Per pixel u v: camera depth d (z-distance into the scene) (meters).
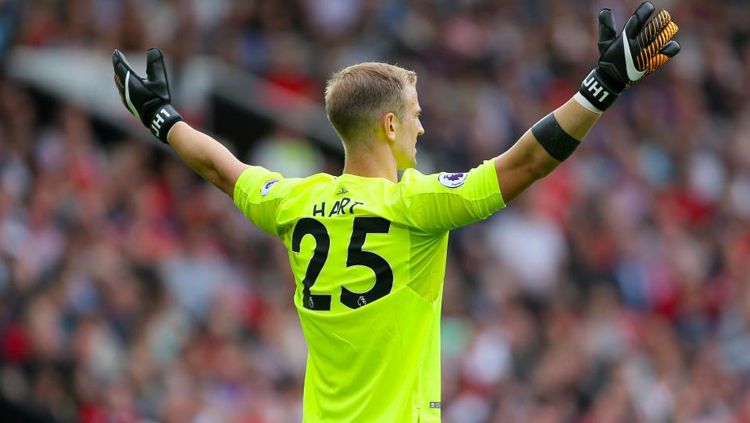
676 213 65.06
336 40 63.50
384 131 16.06
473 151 60.38
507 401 42.47
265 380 39.75
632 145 67.31
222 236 46.78
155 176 48.12
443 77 65.75
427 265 15.64
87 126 49.28
